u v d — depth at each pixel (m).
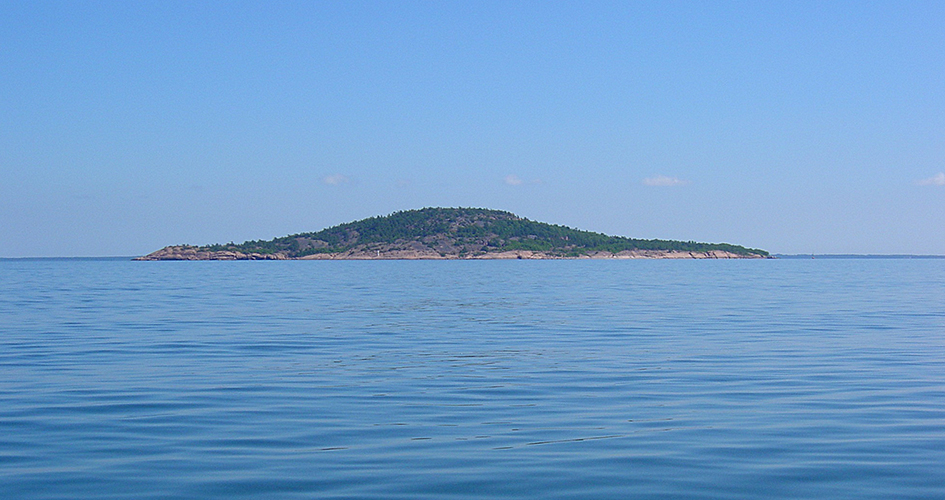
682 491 10.49
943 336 28.88
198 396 17.19
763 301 50.50
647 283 83.06
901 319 36.19
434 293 62.12
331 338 28.77
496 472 11.36
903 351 24.64
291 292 63.38
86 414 15.30
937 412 15.41
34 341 27.41
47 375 20.00
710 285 77.19
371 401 16.66
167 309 43.00
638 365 21.84
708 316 38.34
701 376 19.89
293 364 22.09
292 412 15.53
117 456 12.25
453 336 29.53
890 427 14.12
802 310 42.09
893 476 11.12
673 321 35.66
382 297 56.25
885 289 67.31
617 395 17.33
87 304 47.06
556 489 10.59
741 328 32.16
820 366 21.53
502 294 60.47
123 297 54.94
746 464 11.77
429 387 18.36
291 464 11.78
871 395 17.22
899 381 19.02
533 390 17.97
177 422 14.61
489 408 15.95
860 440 13.17
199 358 23.28
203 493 10.44
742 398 16.95
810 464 11.74
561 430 13.98
